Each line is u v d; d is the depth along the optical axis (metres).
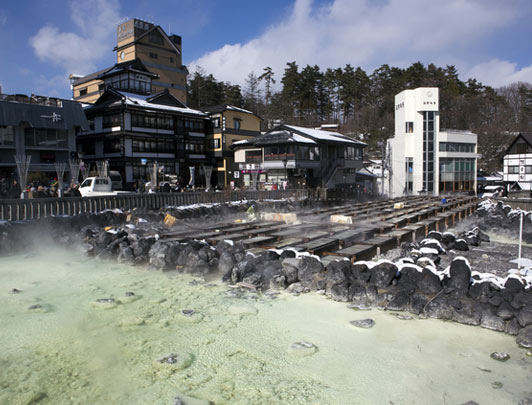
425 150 52.91
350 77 80.56
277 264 10.20
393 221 19.91
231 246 12.09
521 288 7.46
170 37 65.19
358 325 7.30
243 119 52.31
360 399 5.03
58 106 34.34
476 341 6.66
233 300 8.79
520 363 5.91
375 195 46.84
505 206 29.86
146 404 4.94
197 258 11.08
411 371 5.71
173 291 9.51
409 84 77.50
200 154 49.31
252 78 83.25
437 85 78.06
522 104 82.69
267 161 43.50
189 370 5.77
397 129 55.41
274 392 5.20
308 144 41.88
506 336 6.86
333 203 36.88
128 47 59.34
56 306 8.48
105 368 5.84
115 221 18.88
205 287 9.81
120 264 12.41
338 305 8.45
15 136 32.03
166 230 17.92
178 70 63.97
